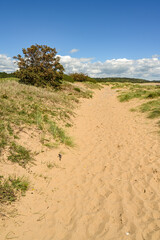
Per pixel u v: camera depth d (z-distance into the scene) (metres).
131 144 6.00
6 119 5.29
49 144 5.22
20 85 10.34
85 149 5.86
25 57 14.86
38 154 4.57
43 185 3.62
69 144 5.83
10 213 2.73
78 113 10.52
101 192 3.59
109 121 9.32
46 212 2.99
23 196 3.14
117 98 17.28
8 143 4.27
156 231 2.58
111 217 2.93
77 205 3.24
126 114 10.70
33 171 3.89
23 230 2.55
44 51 15.02
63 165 4.60
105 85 38.88
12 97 7.55
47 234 2.59
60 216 2.96
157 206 3.08
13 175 3.47
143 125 8.02
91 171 4.45
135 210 3.04
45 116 7.12
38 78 13.76
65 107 10.23
